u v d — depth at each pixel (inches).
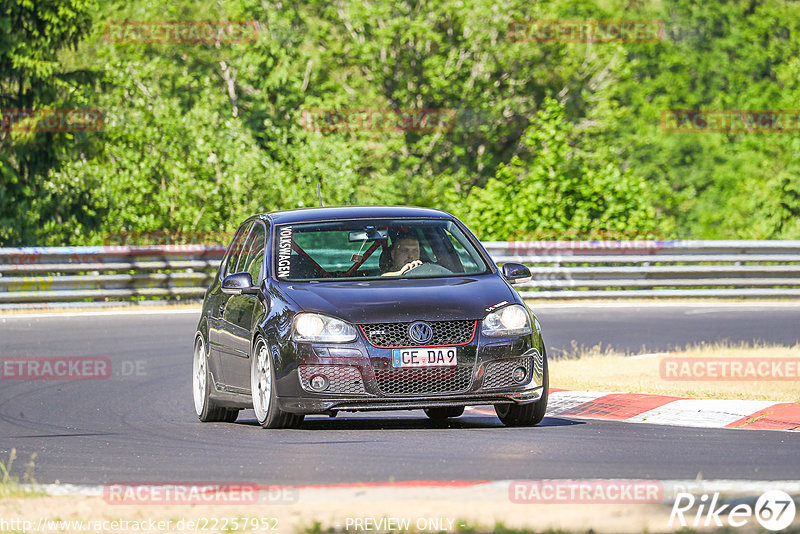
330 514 830.5
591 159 6038.4
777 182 6343.5
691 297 3400.6
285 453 1146.0
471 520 800.9
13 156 4938.5
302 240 1392.7
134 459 1162.0
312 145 4958.2
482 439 1215.6
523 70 6491.1
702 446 1173.7
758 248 3452.3
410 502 868.0
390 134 6082.7
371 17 6230.3
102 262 3265.3
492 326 1258.0
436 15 6314.0
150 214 4697.3
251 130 5590.6
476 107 6264.8
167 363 2165.4
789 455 1115.9
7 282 3127.5
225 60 6067.9
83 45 5905.5
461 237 1421.0
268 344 1273.4
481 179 6530.5
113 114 4845.0
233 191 4719.5
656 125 7613.2
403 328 1240.8
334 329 1240.8
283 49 5989.2
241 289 1354.6
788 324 2741.1
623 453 1123.9
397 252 1375.5
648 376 1828.2
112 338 2532.0
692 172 7657.5
